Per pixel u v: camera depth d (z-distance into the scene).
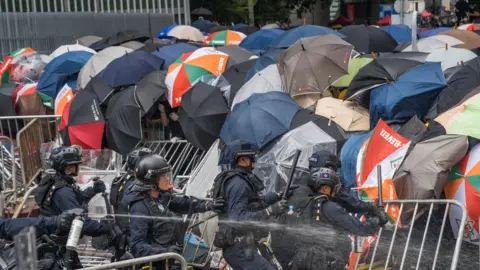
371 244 14.64
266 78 20.97
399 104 17.80
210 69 22.89
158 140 22.17
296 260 12.68
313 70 20.61
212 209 12.69
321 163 13.70
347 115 18.55
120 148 20.78
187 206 12.91
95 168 19.47
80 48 30.83
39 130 21.34
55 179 13.08
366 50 30.64
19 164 19.80
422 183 14.57
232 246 12.76
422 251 13.76
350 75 21.55
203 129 20.12
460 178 14.74
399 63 18.86
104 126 21.02
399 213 13.83
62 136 21.11
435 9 73.44
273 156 17.53
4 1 38.50
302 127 17.89
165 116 22.22
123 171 18.00
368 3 86.94
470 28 41.69
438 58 21.81
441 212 15.11
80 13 42.34
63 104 23.95
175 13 47.75
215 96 20.70
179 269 11.76
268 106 18.78
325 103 19.16
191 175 18.47
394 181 14.81
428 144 15.06
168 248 11.70
